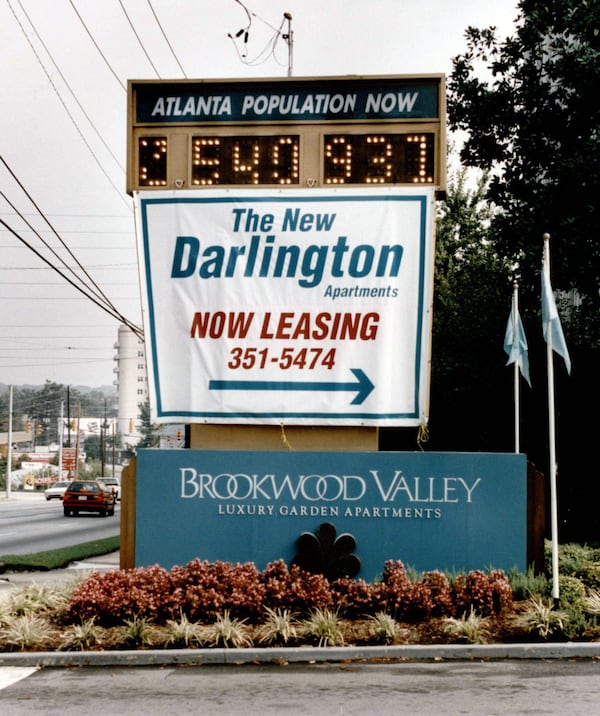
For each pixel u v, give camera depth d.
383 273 12.38
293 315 12.43
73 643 9.62
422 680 8.54
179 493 12.12
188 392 12.48
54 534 28.81
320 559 11.77
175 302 12.57
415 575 11.45
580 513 23.11
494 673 8.82
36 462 123.44
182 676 8.82
